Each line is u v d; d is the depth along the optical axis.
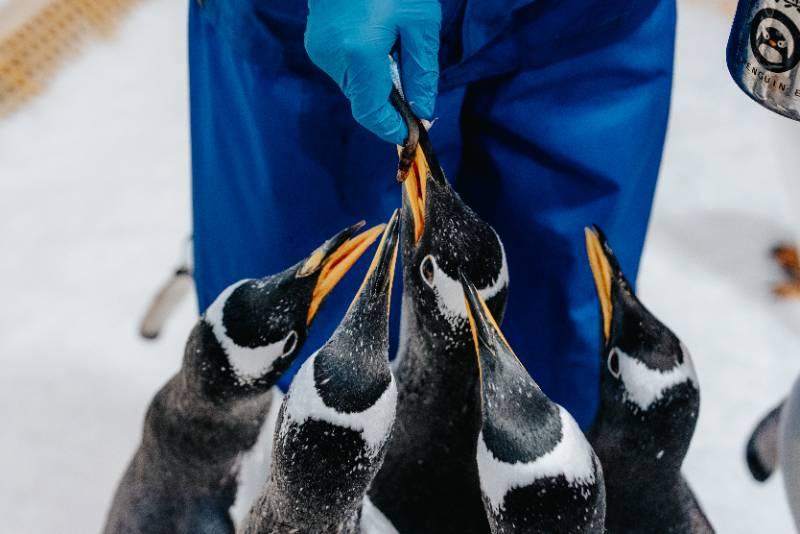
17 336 1.84
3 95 2.30
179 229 2.07
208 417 0.87
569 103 1.03
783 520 1.54
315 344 1.05
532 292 1.13
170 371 1.79
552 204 1.07
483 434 0.71
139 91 2.36
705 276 1.98
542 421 0.70
